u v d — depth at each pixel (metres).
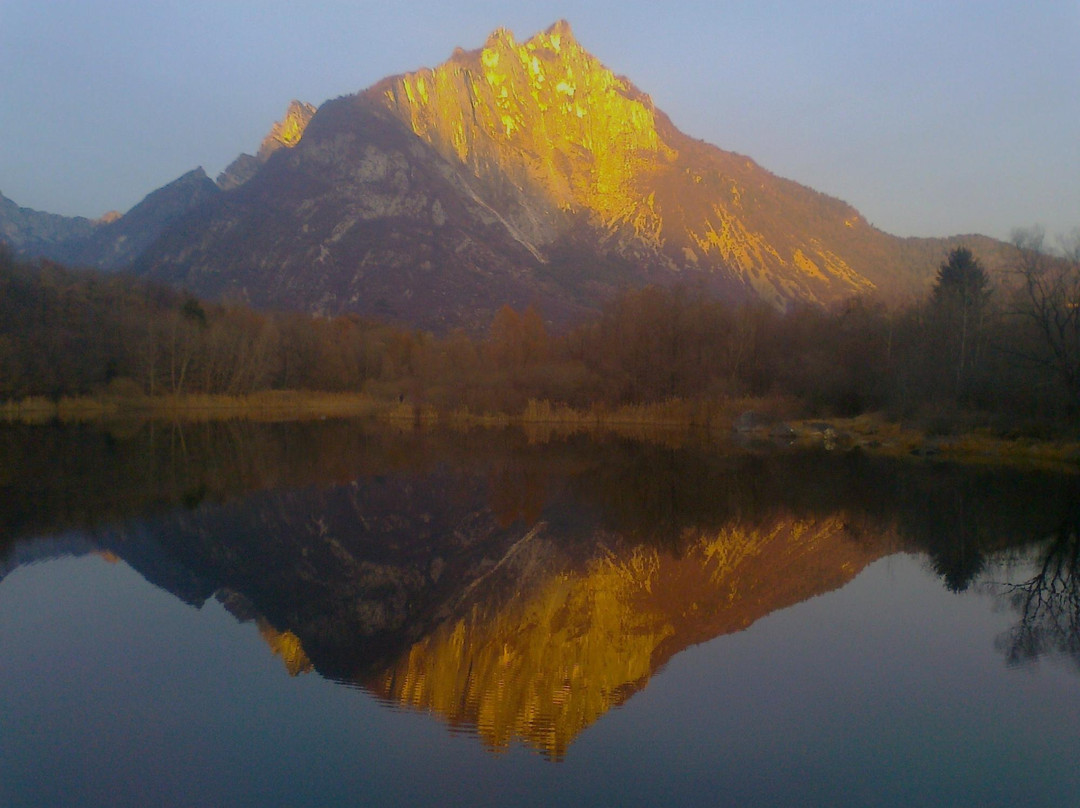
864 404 56.59
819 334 64.50
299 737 10.73
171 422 61.97
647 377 67.12
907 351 52.00
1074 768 9.92
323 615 16.31
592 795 9.18
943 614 16.30
